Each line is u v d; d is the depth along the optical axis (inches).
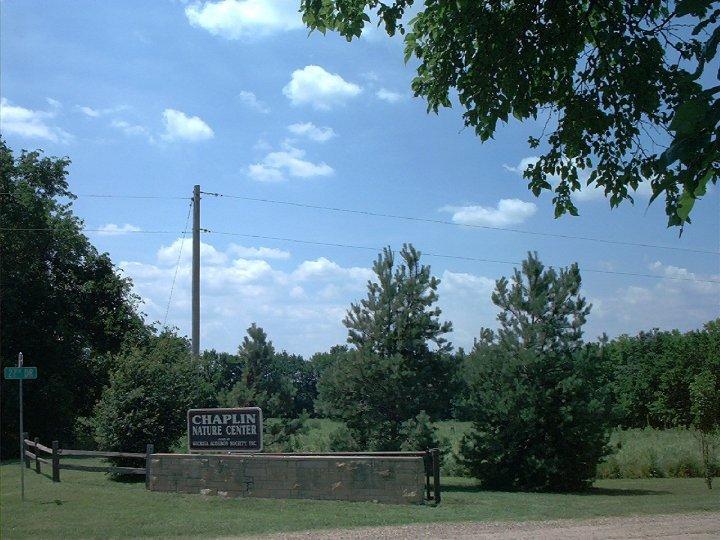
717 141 160.2
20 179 1496.1
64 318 1496.1
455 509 535.8
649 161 361.7
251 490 613.9
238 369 938.7
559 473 717.3
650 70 340.8
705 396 837.2
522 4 361.1
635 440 1352.1
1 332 1355.8
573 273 780.0
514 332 775.7
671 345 1987.0
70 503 592.4
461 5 350.0
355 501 574.2
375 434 748.6
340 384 770.2
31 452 901.2
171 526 487.8
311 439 946.7
